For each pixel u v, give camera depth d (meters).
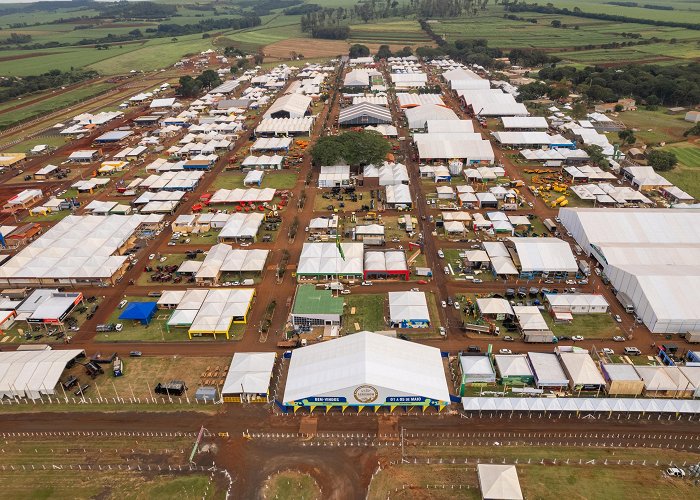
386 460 66.00
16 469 65.69
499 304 93.50
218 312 92.94
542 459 65.75
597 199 140.38
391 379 73.12
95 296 102.69
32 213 140.38
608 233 114.31
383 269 105.50
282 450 67.75
